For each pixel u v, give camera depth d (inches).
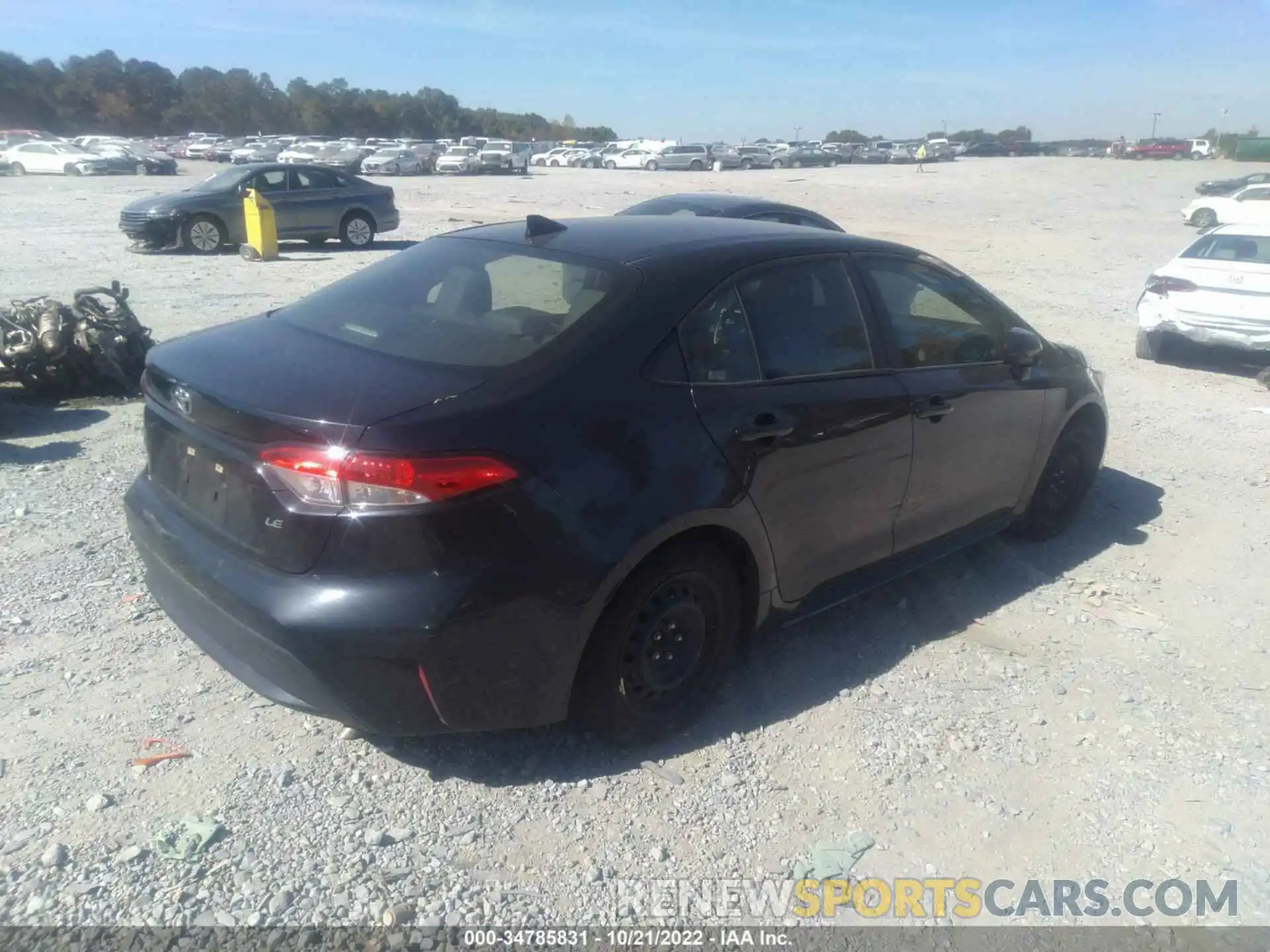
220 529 128.3
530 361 130.1
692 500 134.0
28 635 163.2
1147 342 436.1
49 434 275.1
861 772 140.1
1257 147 2945.4
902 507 173.6
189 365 137.5
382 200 823.7
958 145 4030.5
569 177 2123.5
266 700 149.0
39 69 4082.2
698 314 144.0
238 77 4916.3
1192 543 227.5
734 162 2694.4
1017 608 192.5
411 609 115.4
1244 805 136.6
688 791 134.3
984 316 193.6
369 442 114.5
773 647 173.2
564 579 122.7
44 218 937.5
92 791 127.0
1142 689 164.9
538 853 121.3
